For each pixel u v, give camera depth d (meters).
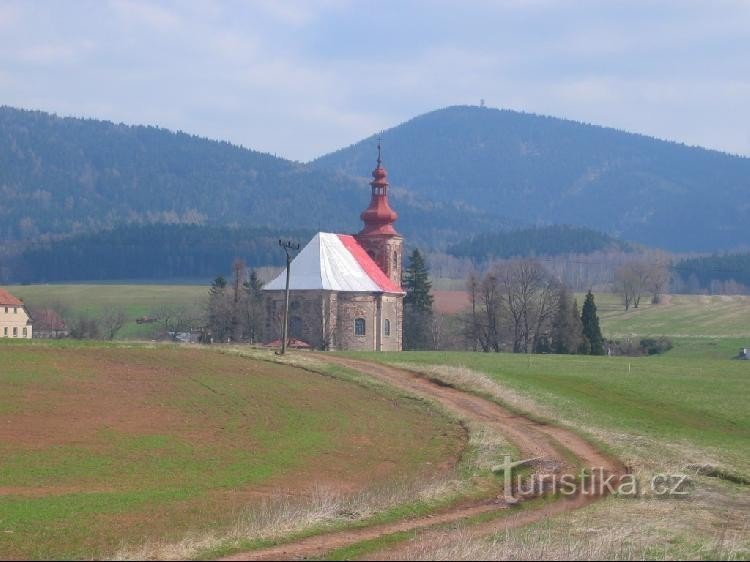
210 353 91.00
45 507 43.62
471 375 85.31
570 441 63.34
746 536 40.97
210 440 61.84
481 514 43.47
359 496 46.09
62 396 70.12
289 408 72.31
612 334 188.38
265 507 43.84
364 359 96.81
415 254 172.75
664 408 81.50
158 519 42.12
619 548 36.19
